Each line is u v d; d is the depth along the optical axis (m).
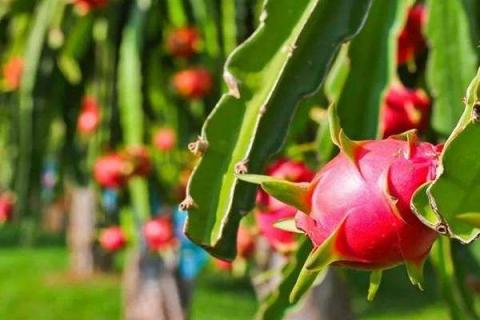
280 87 1.52
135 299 5.51
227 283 12.79
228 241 1.49
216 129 1.50
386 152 1.18
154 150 3.95
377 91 1.88
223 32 3.49
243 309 11.49
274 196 1.20
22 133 3.71
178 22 3.64
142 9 3.62
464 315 2.18
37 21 3.70
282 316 1.92
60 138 4.24
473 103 1.04
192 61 3.88
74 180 4.46
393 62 1.86
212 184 1.49
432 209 1.06
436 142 2.16
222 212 1.47
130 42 3.59
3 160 4.47
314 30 1.52
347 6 1.54
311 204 1.20
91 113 3.88
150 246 3.87
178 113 4.01
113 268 12.21
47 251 14.95
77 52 3.82
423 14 2.22
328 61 1.53
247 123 1.52
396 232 1.14
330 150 1.97
